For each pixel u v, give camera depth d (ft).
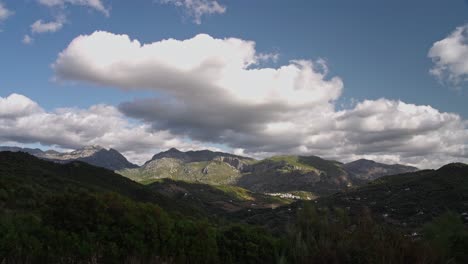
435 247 33.27
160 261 36.01
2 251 32.53
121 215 39.88
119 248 36.78
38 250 33.78
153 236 38.68
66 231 37.09
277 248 40.78
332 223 37.22
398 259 31.22
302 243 35.99
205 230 42.24
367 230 34.32
